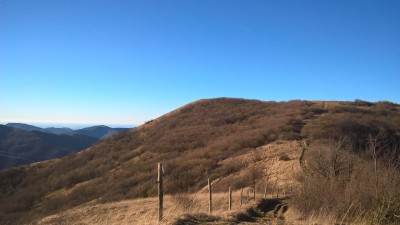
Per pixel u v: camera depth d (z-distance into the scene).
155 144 65.25
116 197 40.91
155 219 13.80
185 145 60.62
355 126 52.97
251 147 50.06
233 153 49.03
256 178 35.59
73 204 43.72
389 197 10.99
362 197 12.33
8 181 64.06
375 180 12.16
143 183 43.69
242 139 53.38
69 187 55.16
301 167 32.94
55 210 40.28
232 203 23.00
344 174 17.28
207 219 12.38
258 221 13.66
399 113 77.00
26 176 66.00
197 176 41.94
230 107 87.38
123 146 72.38
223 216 13.44
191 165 45.69
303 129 55.03
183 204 19.53
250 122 69.00
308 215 13.88
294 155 40.25
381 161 14.35
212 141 59.75
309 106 79.38
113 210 26.06
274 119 66.06
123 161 61.62
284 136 51.62
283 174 34.22
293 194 17.55
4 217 37.47
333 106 79.31
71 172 61.38
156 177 44.31
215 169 43.28
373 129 52.09
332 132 49.22
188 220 11.81
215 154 49.75
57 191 54.72
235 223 12.09
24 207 49.31
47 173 66.12
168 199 27.05
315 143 41.03
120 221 19.14
